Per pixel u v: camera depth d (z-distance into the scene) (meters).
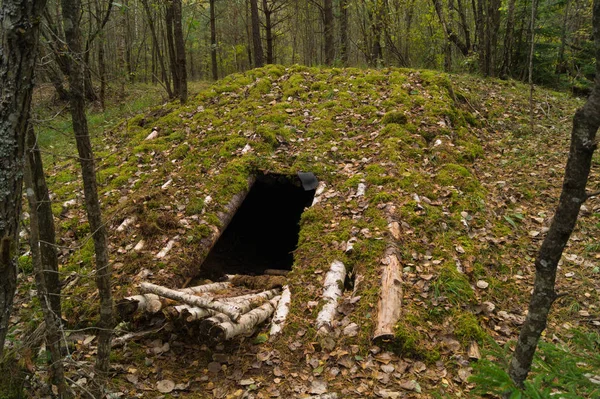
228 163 6.31
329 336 3.80
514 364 2.04
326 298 4.16
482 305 4.11
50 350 2.78
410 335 3.68
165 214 5.24
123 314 3.86
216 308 3.67
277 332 3.90
